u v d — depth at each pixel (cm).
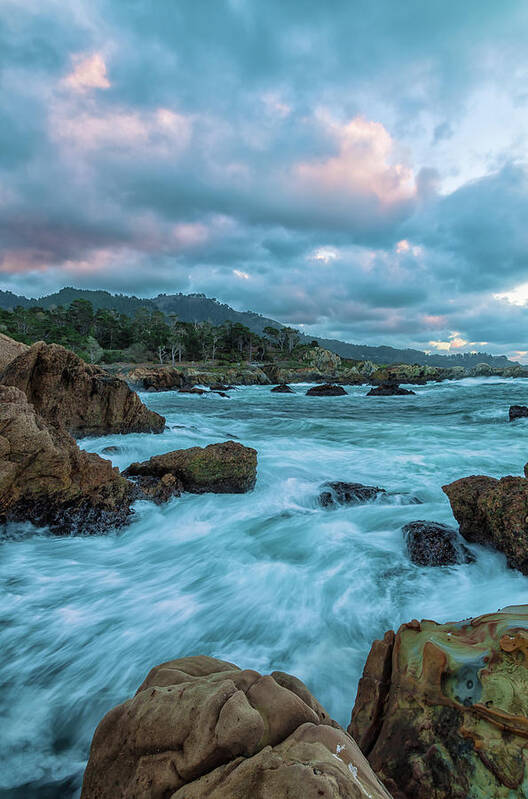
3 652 421
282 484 988
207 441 1530
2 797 279
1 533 676
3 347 1661
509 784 206
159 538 718
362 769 167
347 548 654
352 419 2539
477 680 242
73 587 552
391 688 274
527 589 498
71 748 319
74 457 769
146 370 5891
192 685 206
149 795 167
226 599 518
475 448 1445
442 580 542
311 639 439
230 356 12462
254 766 160
